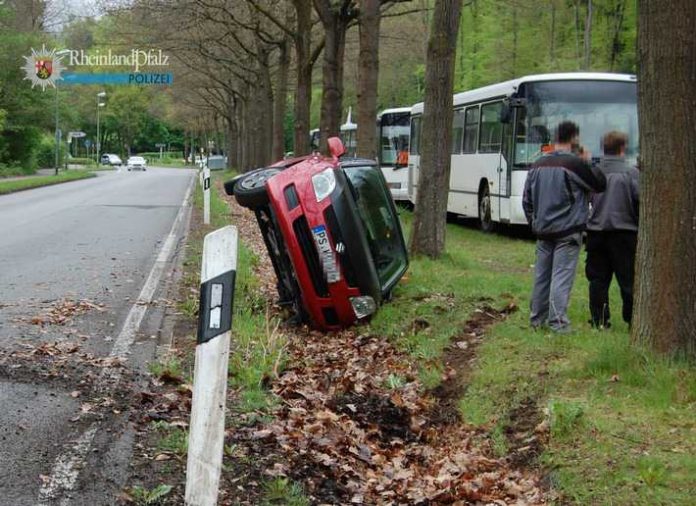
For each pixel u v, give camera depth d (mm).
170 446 5238
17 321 8664
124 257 14484
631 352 6113
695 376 5645
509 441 5652
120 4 27906
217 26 31297
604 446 4992
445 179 12906
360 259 8578
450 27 12570
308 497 4766
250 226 20953
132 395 6227
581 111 17656
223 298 3824
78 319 8945
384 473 5348
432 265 12242
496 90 19641
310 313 8773
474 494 4898
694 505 4281
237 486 4766
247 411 5969
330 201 8508
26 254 14578
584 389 5941
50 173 61500
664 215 5930
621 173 8070
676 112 5809
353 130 38250
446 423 6340
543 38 45219
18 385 6336
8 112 55250
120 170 82812
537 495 4820
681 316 5930
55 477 4742
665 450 4859
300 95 24734
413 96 58594
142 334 8344
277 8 28797
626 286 8156
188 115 74500
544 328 7918
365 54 15750
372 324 8844
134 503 4477
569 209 7684
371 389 7000
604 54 41656
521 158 17969
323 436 5723
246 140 47094
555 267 7801
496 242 18109
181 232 19281
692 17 5719
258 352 7387
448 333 8195
